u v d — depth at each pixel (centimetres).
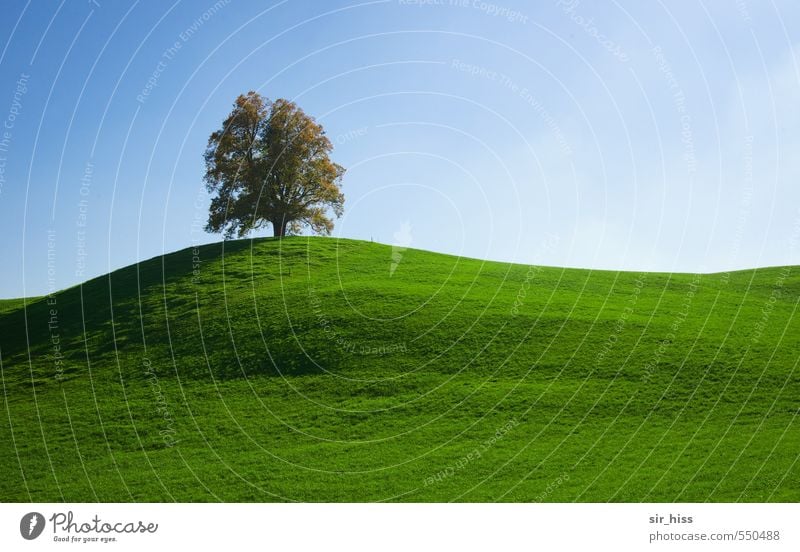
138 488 2038
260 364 3102
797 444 2077
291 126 4675
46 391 3019
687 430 2247
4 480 2155
